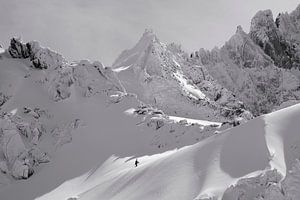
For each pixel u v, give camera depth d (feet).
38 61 410.93
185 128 289.74
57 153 308.81
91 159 287.28
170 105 400.88
